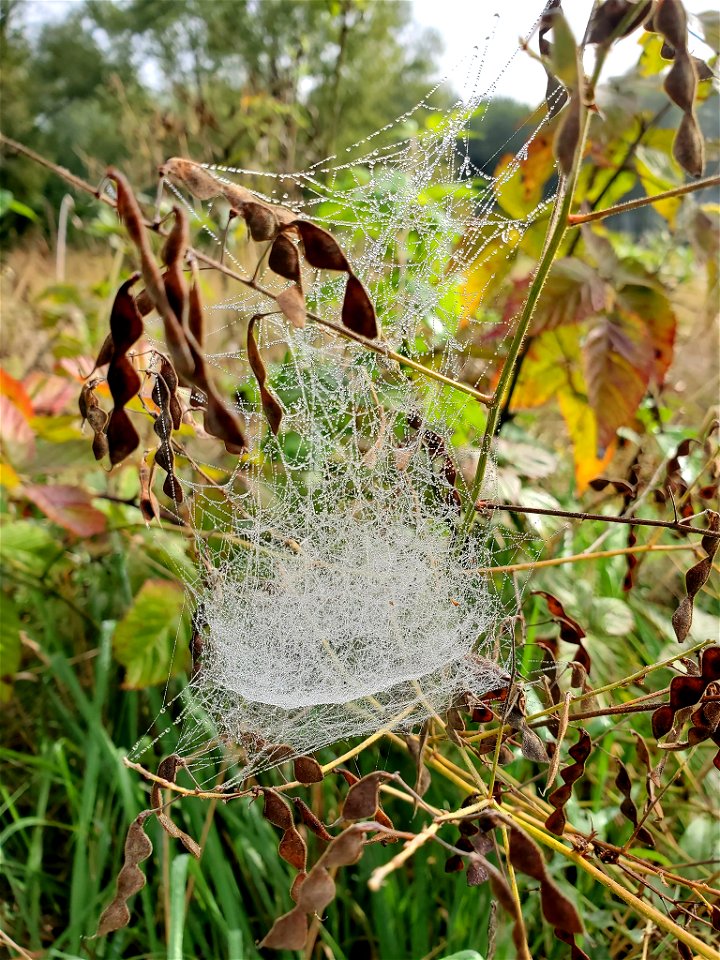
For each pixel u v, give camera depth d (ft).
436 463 0.99
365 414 1.12
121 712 1.33
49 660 1.27
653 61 1.12
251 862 1.11
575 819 1.03
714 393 1.55
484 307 1.31
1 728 1.42
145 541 1.37
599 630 1.11
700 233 1.24
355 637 1.01
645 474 1.31
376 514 1.05
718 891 0.76
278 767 1.12
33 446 1.30
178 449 0.90
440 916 1.11
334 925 1.09
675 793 1.14
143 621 1.18
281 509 1.16
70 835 1.30
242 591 1.09
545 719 0.86
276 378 1.24
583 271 1.14
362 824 0.55
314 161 2.11
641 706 0.78
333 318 1.13
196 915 1.12
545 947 1.02
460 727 0.88
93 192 0.53
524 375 1.25
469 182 1.34
